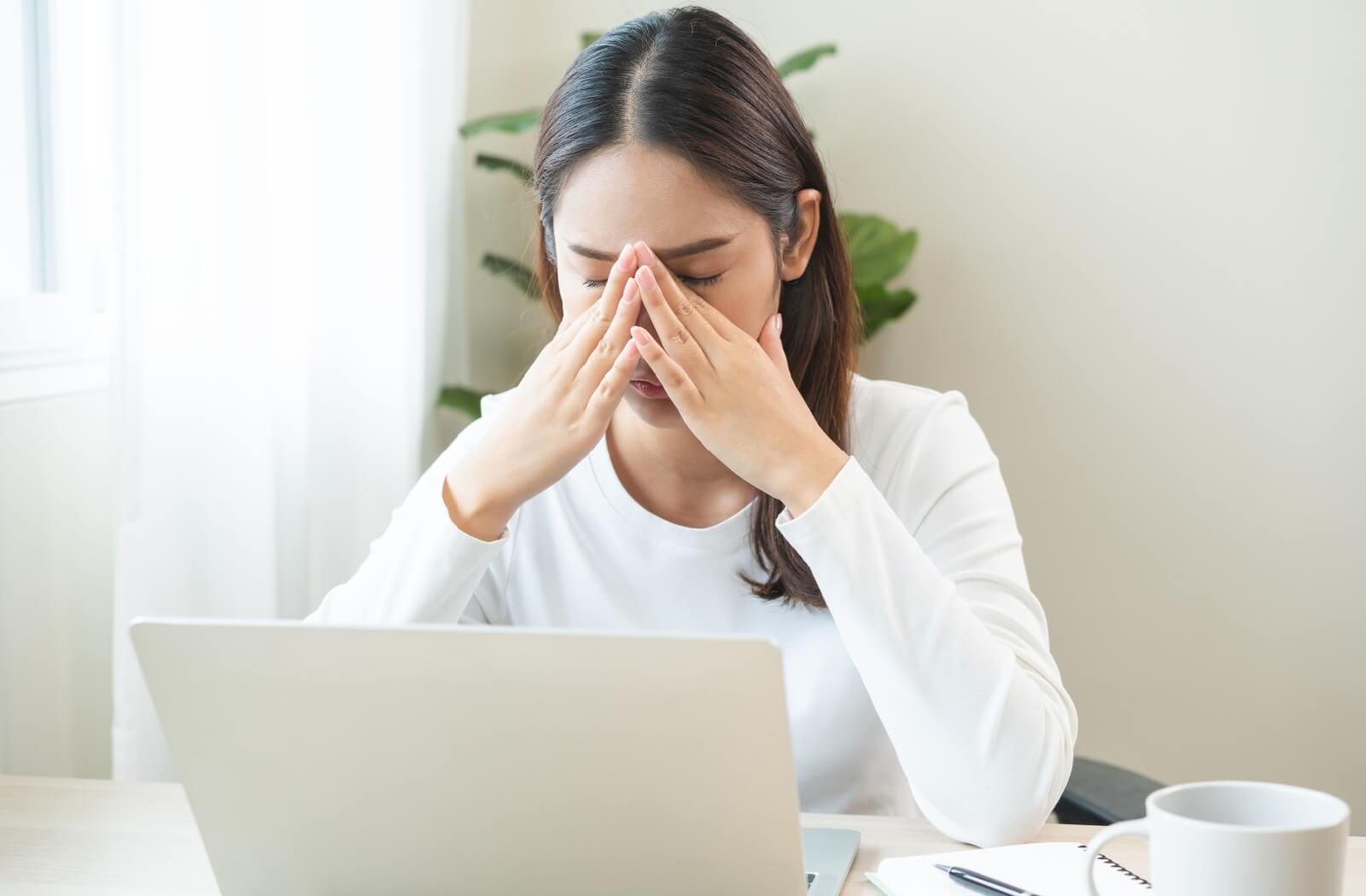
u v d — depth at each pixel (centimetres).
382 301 217
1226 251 253
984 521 117
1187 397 257
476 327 274
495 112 273
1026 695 95
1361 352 250
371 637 69
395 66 216
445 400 241
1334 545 253
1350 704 254
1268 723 258
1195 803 64
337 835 75
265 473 181
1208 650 259
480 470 107
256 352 179
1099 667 264
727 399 100
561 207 104
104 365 176
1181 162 254
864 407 126
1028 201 260
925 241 264
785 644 120
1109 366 260
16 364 157
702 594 121
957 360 265
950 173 262
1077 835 95
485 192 272
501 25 272
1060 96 257
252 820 76
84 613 172
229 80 174
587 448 105
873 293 245
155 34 162
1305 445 253
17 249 174
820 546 96
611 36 105
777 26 265
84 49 178
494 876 75
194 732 74
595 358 104
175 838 95
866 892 83
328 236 206
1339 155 248
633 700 68
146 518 162
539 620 127
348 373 213
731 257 102
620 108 100
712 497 121
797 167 109
